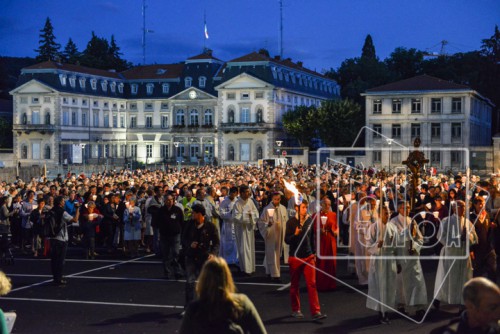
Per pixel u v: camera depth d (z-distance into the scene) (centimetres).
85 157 10412
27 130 10062
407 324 1105
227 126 9831
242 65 9862
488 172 5784
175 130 10569
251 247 1627
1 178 5081
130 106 11056
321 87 11344
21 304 1283
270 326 1095
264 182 2759
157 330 1070
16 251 2184
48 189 2542
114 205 2125
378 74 11912
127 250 2027
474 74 11119
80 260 1927
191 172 4878
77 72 10375
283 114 9606
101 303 1287
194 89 10412
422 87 7762
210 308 533
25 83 10056
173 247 1562
